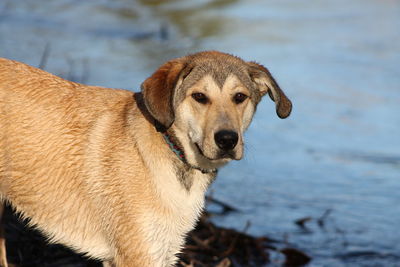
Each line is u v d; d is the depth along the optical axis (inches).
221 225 455.2
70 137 309.4
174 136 299.6
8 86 311.7
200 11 1082.1
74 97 316.2
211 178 315.3
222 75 296.4
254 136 619.8
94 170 304.7
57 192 311.7
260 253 422.9
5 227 382.9
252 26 1004.6
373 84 764.6
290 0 1258.6
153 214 296.7
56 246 380.8
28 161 311.0
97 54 756.0
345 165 569.9
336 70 807.1
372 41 956.6
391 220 477.7
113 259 308.5
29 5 949.2
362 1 1270.9
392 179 544.4
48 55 711.7
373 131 642.8
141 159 297.4
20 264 361.1
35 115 310.2
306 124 653.9
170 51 810.2
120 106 314.2
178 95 297.0
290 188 525.3
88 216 309.9
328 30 1013.2
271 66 799.7
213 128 286.8
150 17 997.2
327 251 434.6
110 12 990.4
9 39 745.6
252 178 540.1
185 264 366.9
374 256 429.7
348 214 485.4
